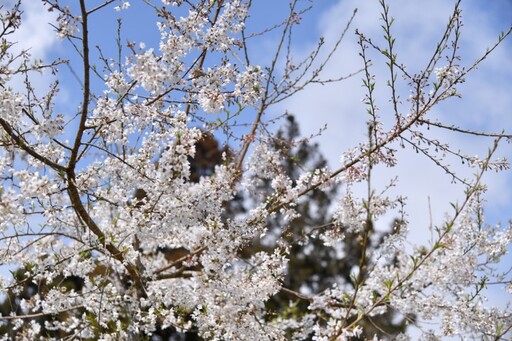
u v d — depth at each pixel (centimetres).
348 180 486
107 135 444
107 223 564
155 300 530
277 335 523
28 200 416
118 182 466
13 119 402
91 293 520
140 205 461
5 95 388
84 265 534
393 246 543
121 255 503
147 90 400
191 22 427
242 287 485
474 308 525
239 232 474
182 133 410
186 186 438
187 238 593
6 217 408
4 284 520
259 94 438
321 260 1742
